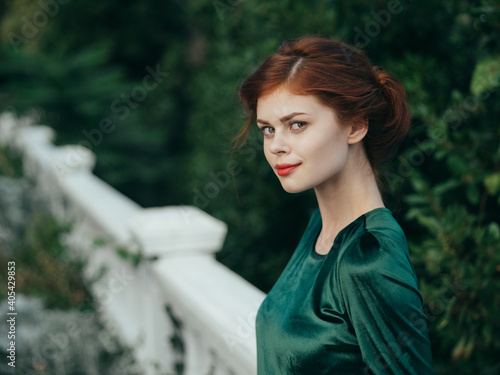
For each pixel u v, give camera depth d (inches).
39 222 204.7
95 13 349.4
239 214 153.5
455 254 79.4
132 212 139.9
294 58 42.6
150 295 110.1
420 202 85.8
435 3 91.9
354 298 38.2
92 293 161.8
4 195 222.8
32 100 282.0
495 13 73.5
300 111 41.8
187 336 97.0
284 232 146.7
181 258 100.5
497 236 76.7
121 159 300.8
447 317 75.6
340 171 44.6
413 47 101.8
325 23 108.3
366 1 99.9
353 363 40.2
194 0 213.5
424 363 37.7
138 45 357.7
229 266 156.6
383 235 39.7
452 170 83.2
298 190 43.4
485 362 83.7
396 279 37.0
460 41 98.0
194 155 228.2
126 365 123.1
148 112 343.3
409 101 86.0
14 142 308.2
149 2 347.9
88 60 303.1
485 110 83.0
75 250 184.4
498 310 77.6
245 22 163.0
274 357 44.5
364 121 43.4
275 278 143.6
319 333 40.7
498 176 77.9
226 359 75.7
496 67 73.9
